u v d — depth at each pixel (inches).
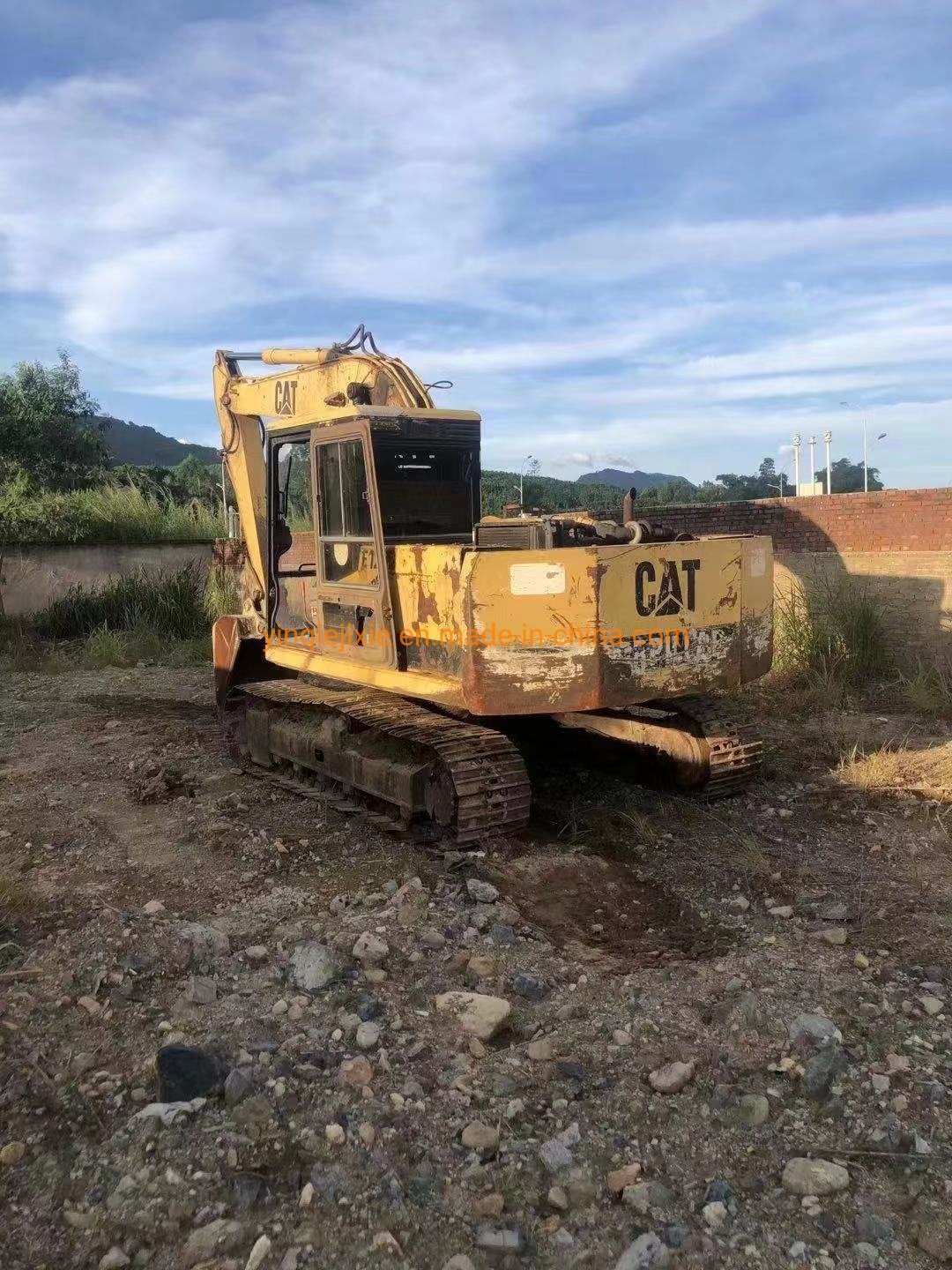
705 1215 105.5
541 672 206.8
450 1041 141.1
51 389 1072.2
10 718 369.7
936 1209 105.8
